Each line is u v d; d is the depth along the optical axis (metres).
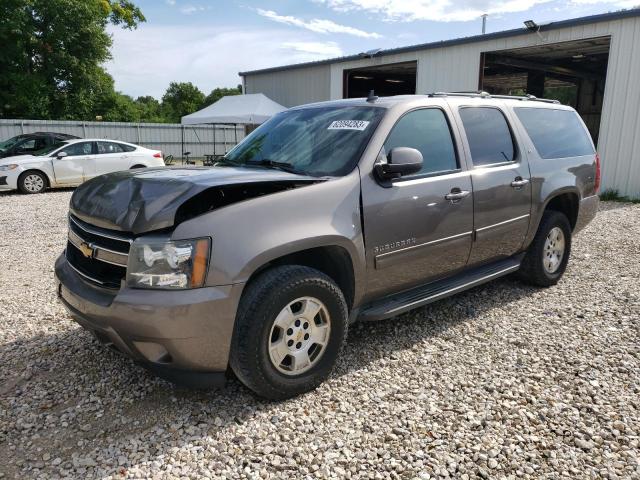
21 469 2.51
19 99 29.97
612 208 10.79
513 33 13.74
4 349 3.83
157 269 2.66
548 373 3.44
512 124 4.70
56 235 8.17
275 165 3.72
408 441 2.72
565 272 5.82
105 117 38.69
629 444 2.69
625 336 4.02
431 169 3.86
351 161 3.44
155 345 2.75
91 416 2.96
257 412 2.99
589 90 23.09
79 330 4.17
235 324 2.82
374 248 3.41
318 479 2.45
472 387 3.26
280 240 2.87
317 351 3.19
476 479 2.45
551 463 2.55
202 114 19.81
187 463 2.56
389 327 4.22
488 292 5.11
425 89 16.28
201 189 2.71
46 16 30.22
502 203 4.37
